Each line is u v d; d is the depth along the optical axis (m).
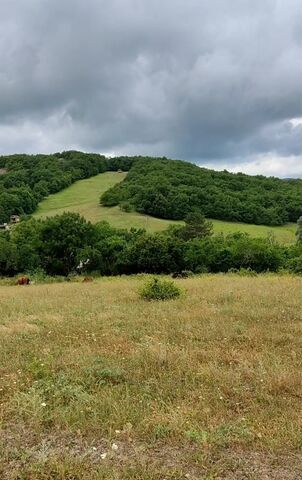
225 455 3.95
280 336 8.21
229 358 6.91
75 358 7.03
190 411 4.86
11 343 8.23
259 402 5.21
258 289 14.92
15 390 5.70
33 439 4.35
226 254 40.09
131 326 9.46
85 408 4.96
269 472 3.68
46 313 11.43
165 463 3.83
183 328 9.04
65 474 3.65
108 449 4.10
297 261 30.47
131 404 5.11
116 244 45.72
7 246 45.22
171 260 42.47
